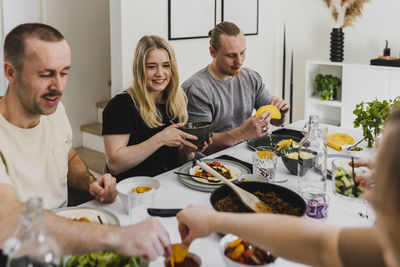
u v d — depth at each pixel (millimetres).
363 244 687
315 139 1430
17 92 1286
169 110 1984
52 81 1259
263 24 4188
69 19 3619
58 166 1477
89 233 927
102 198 1357
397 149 512
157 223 952
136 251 909
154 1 3076
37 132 1404
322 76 4156
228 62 2258
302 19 4270
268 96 2602
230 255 942
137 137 1873
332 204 1367
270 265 903
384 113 1792
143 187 1342
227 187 1279
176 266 962
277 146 1895
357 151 1845
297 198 1207
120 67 2982
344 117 3939
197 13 3410
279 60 4500
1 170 1277
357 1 3869
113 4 2922
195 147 1676
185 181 1507
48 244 681
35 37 1208
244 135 1976
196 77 2346
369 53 3916
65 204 1526
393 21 3711
